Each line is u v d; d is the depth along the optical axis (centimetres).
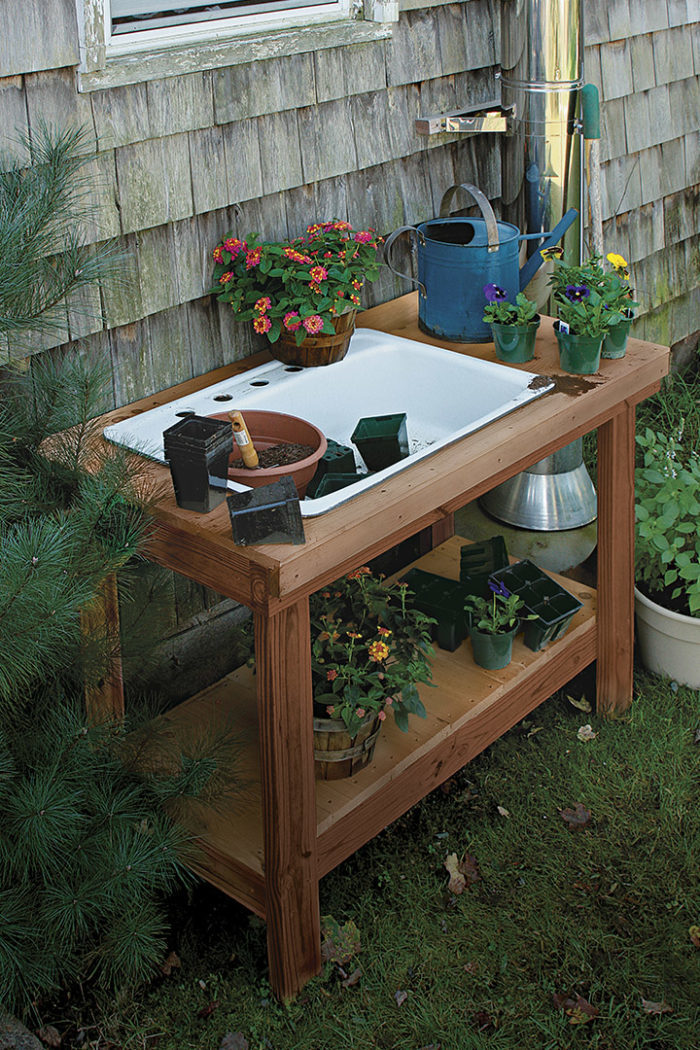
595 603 290
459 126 299
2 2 204
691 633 289
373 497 203
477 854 251
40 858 197
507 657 264
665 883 244
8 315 196
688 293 437
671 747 279
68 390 209
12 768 200
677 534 314
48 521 188
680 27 393
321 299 248
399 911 238
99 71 222
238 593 191
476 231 272
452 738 247
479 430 227
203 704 257
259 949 231
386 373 269
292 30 260
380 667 236
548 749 281
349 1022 216
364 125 286
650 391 264
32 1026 214
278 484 189
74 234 226
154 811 220
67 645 207
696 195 425
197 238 254
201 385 257
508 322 256
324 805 222
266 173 264
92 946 224
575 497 342
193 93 243
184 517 196
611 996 219
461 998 220
